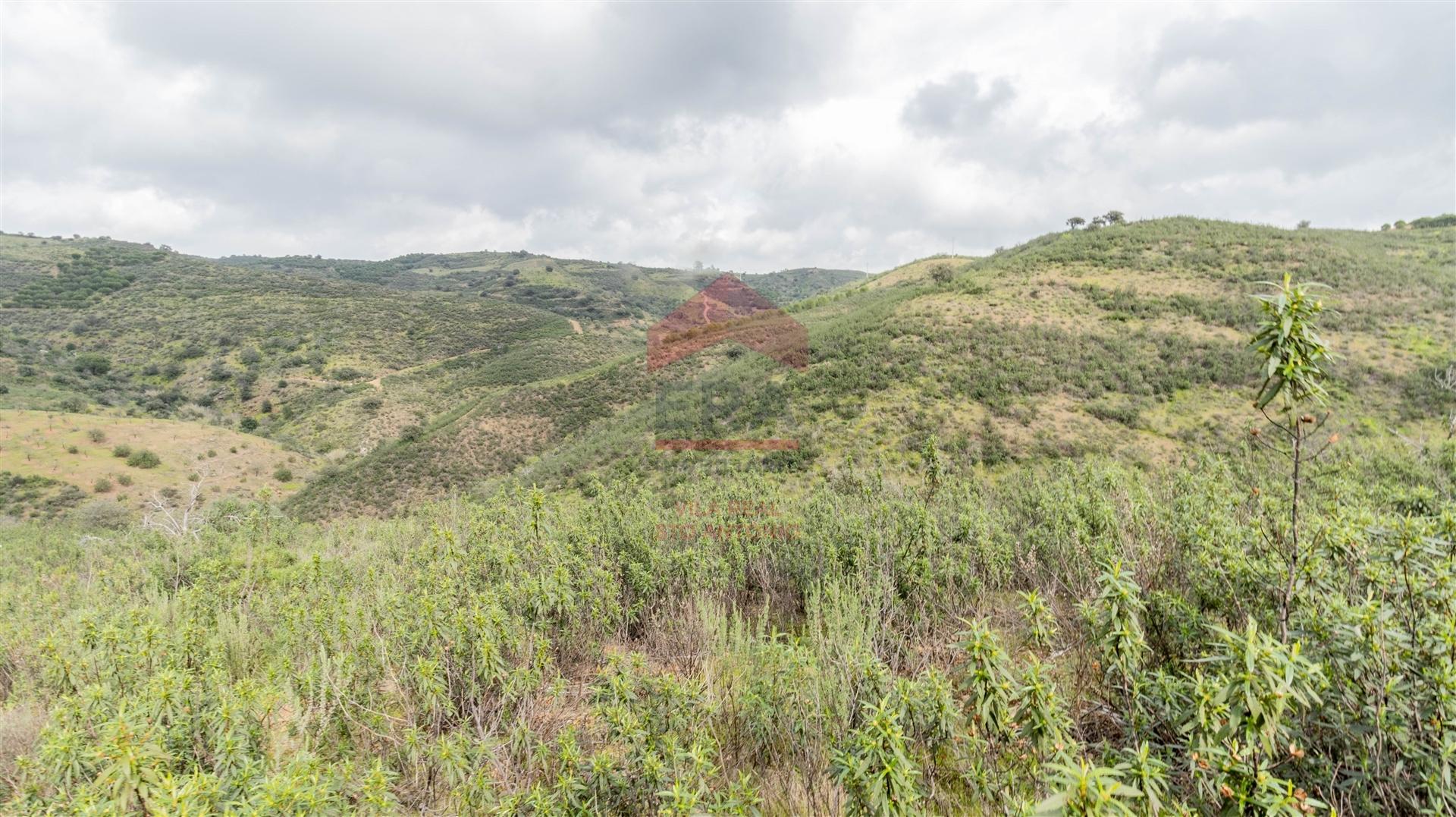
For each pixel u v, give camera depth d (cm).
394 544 1005
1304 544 398
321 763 362
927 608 617
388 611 549
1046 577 617
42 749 365
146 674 499
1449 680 247
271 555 1059
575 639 576
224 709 385
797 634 632
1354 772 272
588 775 347
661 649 597
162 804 293
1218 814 263
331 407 5650
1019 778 324
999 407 2002
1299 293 273
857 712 390
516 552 672
